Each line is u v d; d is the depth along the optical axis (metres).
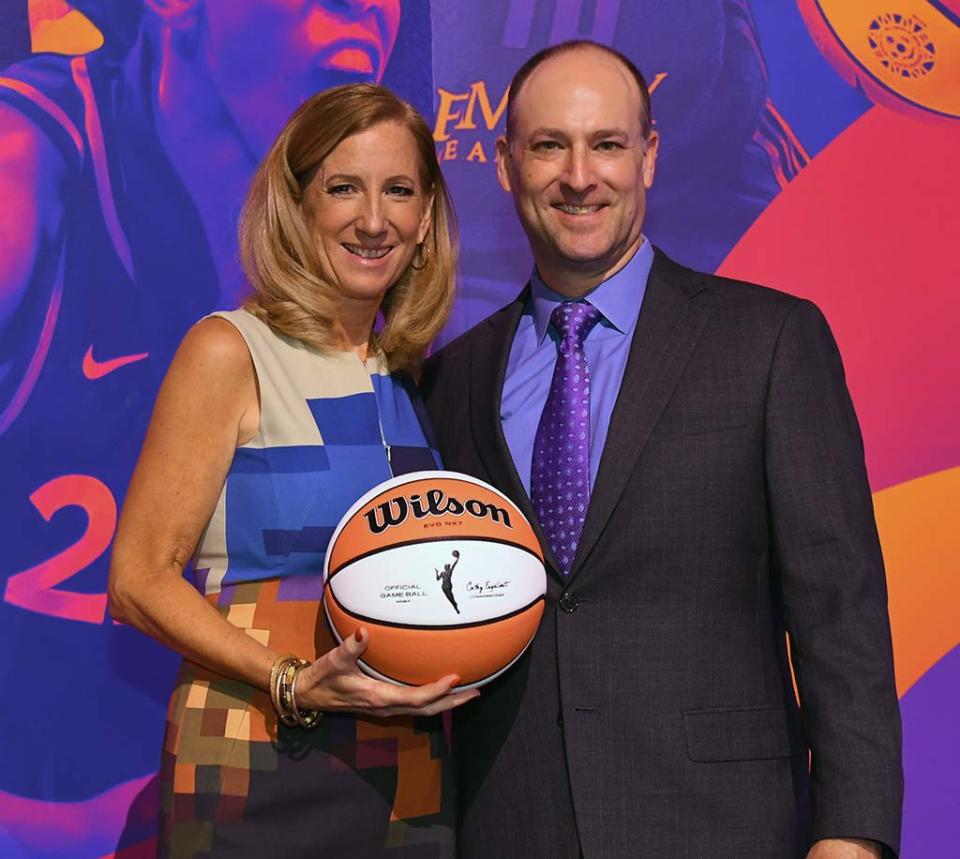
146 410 2.31
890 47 2.42
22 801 2.21
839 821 1.52
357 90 1.79
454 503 1.56
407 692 1.50
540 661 1.68
